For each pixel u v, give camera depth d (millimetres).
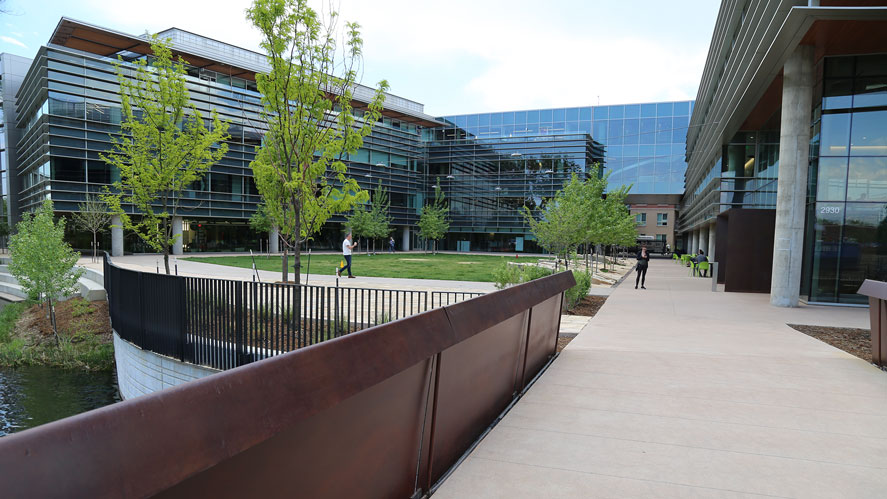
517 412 4098
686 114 53188
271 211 12852
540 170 55719
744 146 23281
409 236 59875
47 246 15352
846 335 8883
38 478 863
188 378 8273
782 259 13719
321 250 50844
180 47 36312
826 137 14664
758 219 17203
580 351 6738
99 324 15516
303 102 11188
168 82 13250
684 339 7980
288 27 10703
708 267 26391
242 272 21672
